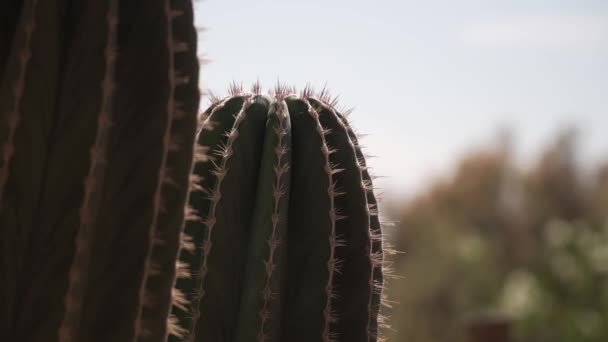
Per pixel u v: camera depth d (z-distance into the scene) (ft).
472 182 66.03
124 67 5.91
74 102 5.56
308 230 8.47
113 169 5.74
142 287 5.73
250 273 8.20
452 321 57.11
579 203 65.87
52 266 5.45
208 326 8.15
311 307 8.33
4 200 5.44
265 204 8.32
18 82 5.48
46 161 5.50
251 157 8.64
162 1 6.02
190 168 6.07
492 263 59.77
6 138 5.45
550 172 66.80
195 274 8.44
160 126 5.83
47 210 5.48
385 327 9.39
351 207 8.71
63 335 5.39
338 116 9.30
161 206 5.93
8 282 5.44
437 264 59.26
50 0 5.62
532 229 63.72
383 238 9.54
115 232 5.72
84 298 5.61
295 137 8.80
